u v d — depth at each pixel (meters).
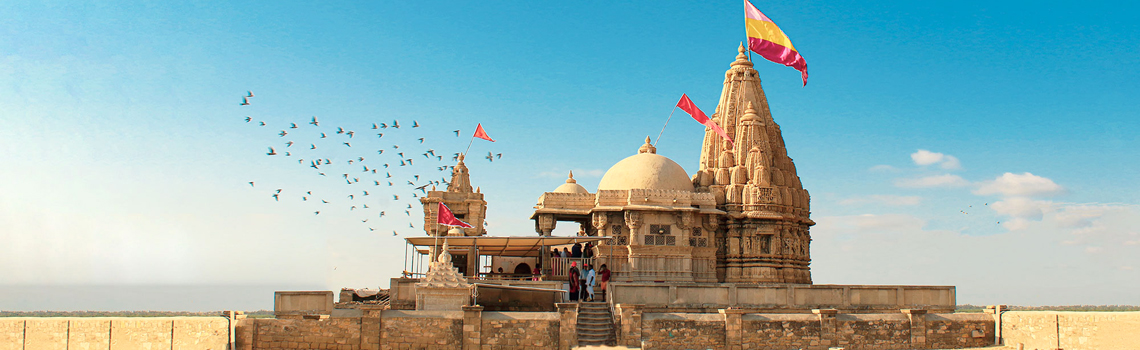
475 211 66.25
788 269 64.81
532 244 54.34
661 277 59.91
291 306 45.28
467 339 44.06
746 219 64.25
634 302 47.91
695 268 61.50
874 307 49.88
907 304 50.59
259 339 45.00
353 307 45.78
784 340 46.53
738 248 64.31
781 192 66.06
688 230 61.31
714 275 61.81
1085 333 43.31
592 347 40.16
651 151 69.12
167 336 47.84
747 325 46.25
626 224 60.59
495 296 46.66
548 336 43.94
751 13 62.75
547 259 55.09
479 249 58.16
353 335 44.50
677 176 64.94
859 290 49.88
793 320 46.78
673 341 45.50
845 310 49.16
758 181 64.81
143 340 48.75
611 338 45.19
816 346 46.69
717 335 45.88
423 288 45.38
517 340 44.00
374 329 44.41
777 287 48.84
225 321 45.75
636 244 60.03
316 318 44.81
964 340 48.97
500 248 57.34
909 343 48.06
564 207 63.22
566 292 48.00
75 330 50.75
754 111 68.62
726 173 66.50
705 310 48.09
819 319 47.00
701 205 63.00
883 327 47.94
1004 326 49.00
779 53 61.53
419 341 44.25
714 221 62.53
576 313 44.25
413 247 55.03
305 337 44.75
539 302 46.69
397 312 44.72
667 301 48.03
